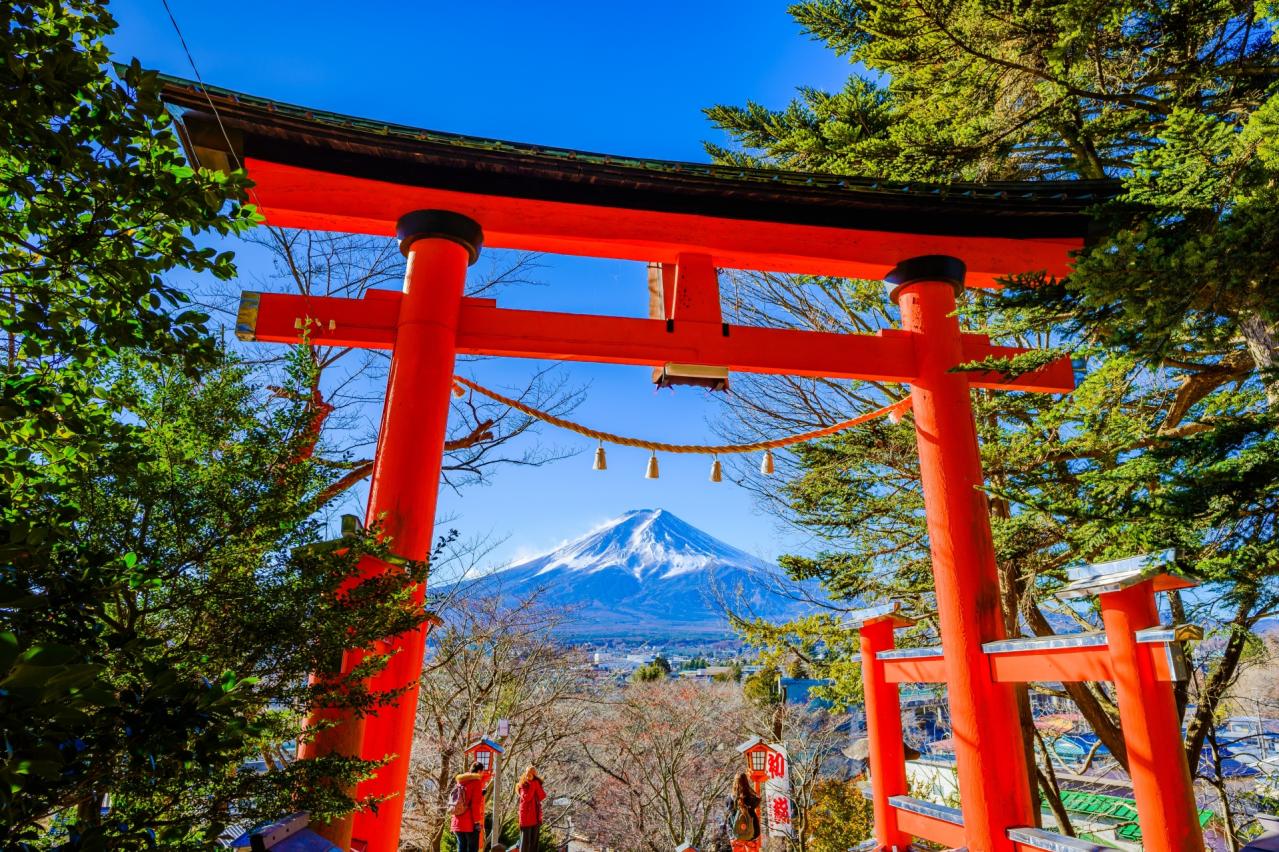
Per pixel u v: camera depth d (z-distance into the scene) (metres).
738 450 6.34
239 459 3.18
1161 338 3.77
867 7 8.56
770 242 6.10
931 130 7.61
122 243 2.45
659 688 20.81
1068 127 7.97
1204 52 7.04
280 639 2.94
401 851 12.72
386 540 3.55
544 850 14.98
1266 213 3.36
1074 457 7.78
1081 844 4.30
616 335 5.68
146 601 2.91
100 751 2.00
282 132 5.07
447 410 5.13
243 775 2.88
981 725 5.10
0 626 1.89
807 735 17.62
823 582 10.97
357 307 5.38
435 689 12.03
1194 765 8.43
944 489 5.69
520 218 5.70
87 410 2.75
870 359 6.05
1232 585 4.40
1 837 1.72
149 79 2.26
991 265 6.40
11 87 2.07
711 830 19.14
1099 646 4.27
